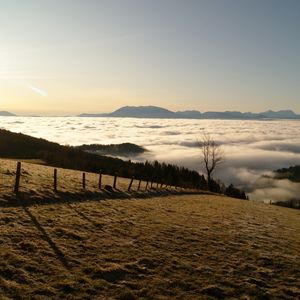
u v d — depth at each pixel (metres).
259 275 18.30
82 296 13.39
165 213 32.84
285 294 16.20
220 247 22.56
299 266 20.55
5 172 34.03
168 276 16.56
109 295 13.88
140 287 15.00
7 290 12.77
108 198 35.78
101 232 22.02
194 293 15.18
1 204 23.78
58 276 14.70
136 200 39.00
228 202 57.09
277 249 23.98
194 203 46.25
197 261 19.22
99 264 16.70
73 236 20.11
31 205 25.42
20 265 15.02
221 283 16.56
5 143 135.62
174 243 22.06
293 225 37.72
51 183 33.88
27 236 18.64
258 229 30.98
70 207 27.53
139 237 22.25
